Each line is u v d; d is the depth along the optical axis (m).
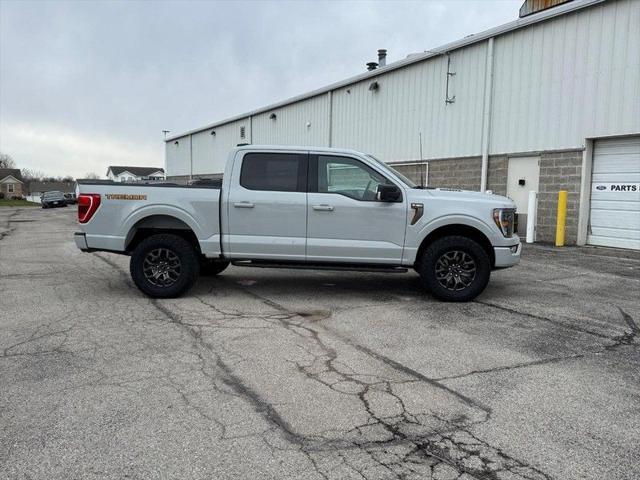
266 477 2.59
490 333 5.11
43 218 28.55
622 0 10.75
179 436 2.99
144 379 3.83
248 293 6.91
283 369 4.07
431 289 6.36
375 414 3.30
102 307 6.07
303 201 6.32
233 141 31.20
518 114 13.16
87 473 2.61
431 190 6.53
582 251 11.12
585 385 3.81
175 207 6.40
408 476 2.62
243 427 3.11
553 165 12.39
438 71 15.62
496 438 3.01
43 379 3.81
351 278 8.08
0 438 2.94
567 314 5.86
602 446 2.93
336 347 4.63
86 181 6.59
